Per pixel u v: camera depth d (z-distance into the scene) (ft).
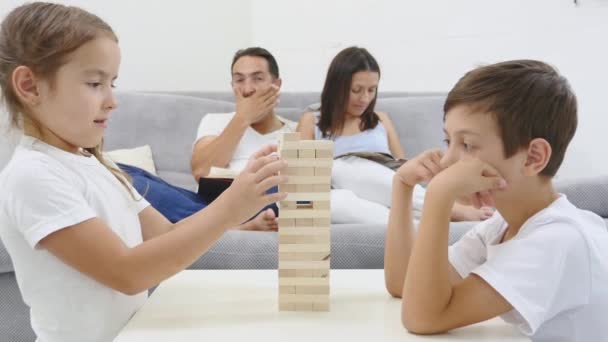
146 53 9.50
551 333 2.48
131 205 3.07
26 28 2.56
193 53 9.67
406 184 2.95
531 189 2.48
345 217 5.90
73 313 2.57
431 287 2.27
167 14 9.50
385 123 7.78
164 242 2.47
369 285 2.99
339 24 9.45
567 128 2.47
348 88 7.11
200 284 2.94
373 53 9.37
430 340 2.24
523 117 2.32
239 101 6.94
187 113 7.81
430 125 7.98
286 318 2.46
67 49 2.51
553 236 2.32
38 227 2.41
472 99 2.35
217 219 2.46
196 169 6.87
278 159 2.55
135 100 7.79
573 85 8.32
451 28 8.96
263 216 4.87
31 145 2.67
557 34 8.34
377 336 2.27
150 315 2.49
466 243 2.96
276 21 9.66
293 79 9.73
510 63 2.48
